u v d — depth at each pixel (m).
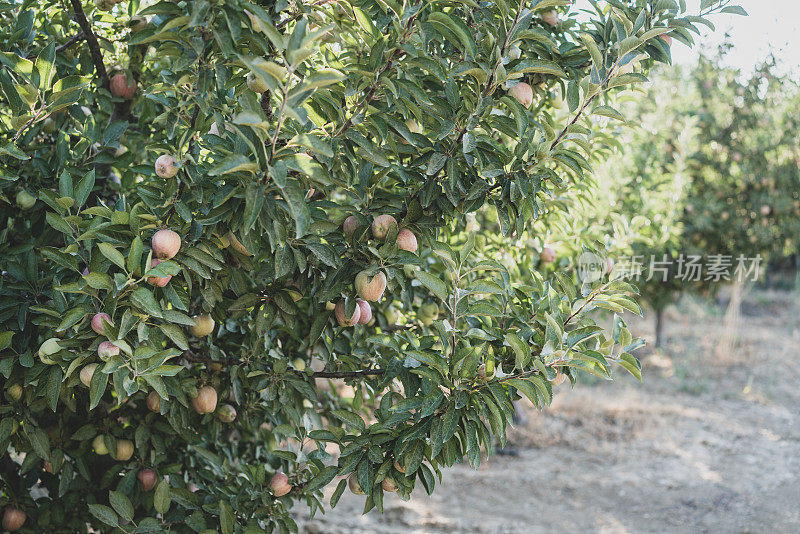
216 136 1.98
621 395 8.46
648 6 2.21
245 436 3.25
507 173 2.03
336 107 1.90
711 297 11.55
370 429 1.96
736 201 9.62
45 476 2.72
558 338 1.94
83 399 2.53
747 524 5.21
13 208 2.42
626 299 2.08
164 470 2.62
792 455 6.66
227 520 2.29
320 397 3.25
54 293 1.98
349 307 2.18
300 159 1.63
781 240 9.79
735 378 9.21
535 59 1.93
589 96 2.07
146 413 2.70
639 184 7.77
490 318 2.15
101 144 2.51
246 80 2.02
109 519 2.26
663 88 9.45
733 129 9.86
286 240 1.93
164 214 1.88
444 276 2.90
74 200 1.92
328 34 2.00
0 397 2.28
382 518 5.27
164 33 1.69
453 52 2.21
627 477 6.11
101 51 2.83
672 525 5.20
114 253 1.70
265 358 2.54
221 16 1.61
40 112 1.93
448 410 1.84
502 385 1.95
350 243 2.14
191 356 2.52
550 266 3.50
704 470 6.28
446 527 5.09
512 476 6.16
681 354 10.26
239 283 2.21
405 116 1.96
